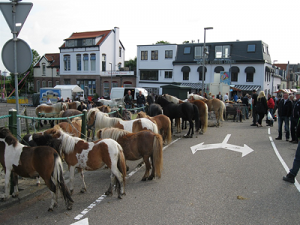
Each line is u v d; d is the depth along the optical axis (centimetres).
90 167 502
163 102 1220
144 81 4103
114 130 601
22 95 4544
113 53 4556
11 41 540
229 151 880
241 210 443
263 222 402
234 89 3138
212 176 623
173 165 719
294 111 984
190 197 499
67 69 4559
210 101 1508
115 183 517
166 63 3950
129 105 1794
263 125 1576
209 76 3650
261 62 3328
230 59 3406
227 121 1794
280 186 558
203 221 404
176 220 407
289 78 6209
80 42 4409
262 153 852
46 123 1595
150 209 448
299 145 572
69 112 1173
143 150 585
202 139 1099
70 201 444
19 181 578
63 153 513
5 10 530
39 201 492
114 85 4253
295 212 436
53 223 404
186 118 1160
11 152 456
